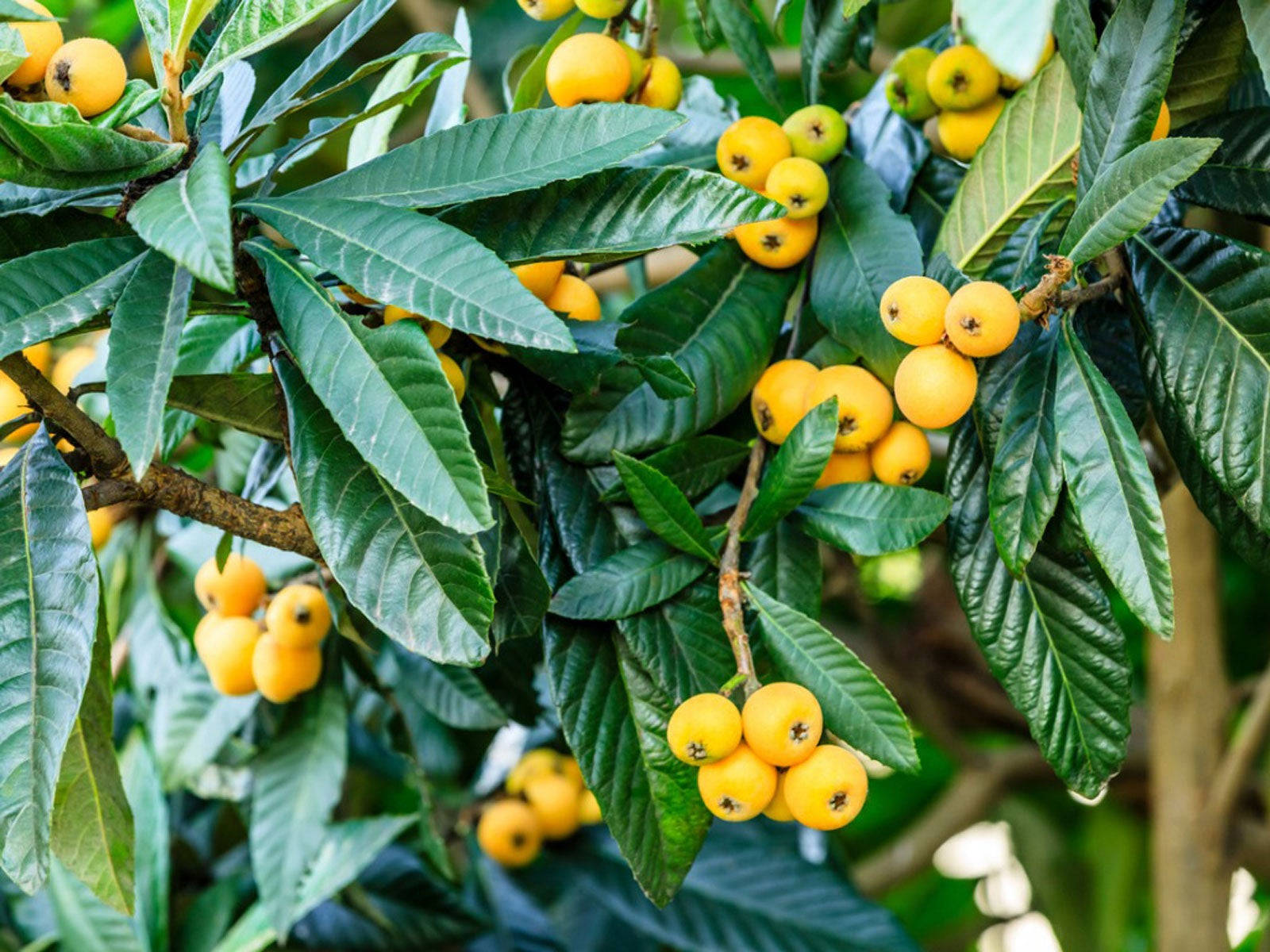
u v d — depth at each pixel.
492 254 0.82
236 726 1.30
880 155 1.12
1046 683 0.97
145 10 0.88
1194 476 0.96
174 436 1.12
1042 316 0.92
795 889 1.41
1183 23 0.98
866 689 0.91
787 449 0.95
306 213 0.86
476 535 0.95
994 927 2.10
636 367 0.95
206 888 1.43
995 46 0.71
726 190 0.91
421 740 1.42
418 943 1.39
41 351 1.20
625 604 0.96
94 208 0.95
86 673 0.84
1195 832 1.45
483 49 1.82
